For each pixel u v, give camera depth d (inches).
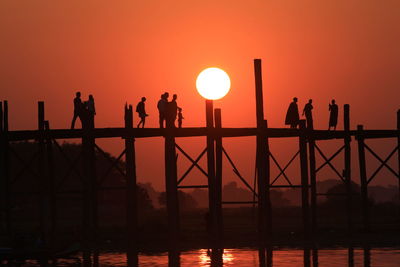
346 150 4244.6
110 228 5187.0
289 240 4005.9
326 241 3929.6
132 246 3627.0
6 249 3191.4
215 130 3791.8
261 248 3590.1
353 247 3590.1
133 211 3631.9
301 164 4040.4
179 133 3727.9
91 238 3853.3
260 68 3890.3
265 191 3966.5
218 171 3868.1
